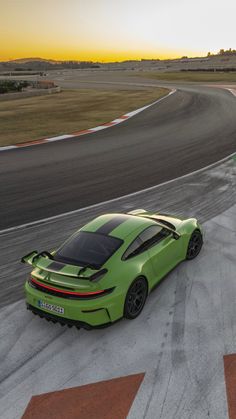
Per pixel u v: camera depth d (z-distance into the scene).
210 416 4.97
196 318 6.96
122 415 5.05
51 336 6.67
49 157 21.81
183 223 8.93
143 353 6.14
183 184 15.99
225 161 19.70
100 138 27.30
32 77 128.25
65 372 5.83
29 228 11.77
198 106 42.19
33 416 5.10
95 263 6.61
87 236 7.33
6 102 50.38
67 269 6.49
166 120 34.25
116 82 92.69
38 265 6.77
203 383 5.49
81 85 83.88
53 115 37.88
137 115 37.50
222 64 166.25
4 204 14.07
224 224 11.38
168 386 5.46
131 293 6.80
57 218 12.56
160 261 7.68
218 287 7.95
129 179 17.09
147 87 72.25
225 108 40.06
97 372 5.80
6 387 5.59
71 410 5.17
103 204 13.87
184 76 100.25
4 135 28.86
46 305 6.51
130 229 7.47
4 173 18.48
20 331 6.84
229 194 14.30
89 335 6.64
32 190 15.72
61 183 16.67
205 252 9.55
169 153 22.00
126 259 6.88
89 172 18.44
